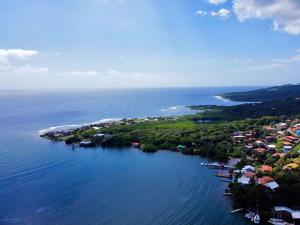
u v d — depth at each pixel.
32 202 104.06
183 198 107.38
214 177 129.88
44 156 166.50
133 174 134.75
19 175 132.62
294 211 92.56
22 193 112.00
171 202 104.00
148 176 131.75
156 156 168.38
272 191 100.81
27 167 144.75
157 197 108.31
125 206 100.94
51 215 94.56
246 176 122.38
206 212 96.38
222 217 93.06
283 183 106.31
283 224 88.19
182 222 90.06
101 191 114.12
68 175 133.25
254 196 96.44
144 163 153.50
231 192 110.31
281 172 117.12
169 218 92.50
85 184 121.69
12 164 149.50
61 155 169.38
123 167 146.25
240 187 106.31
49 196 109.31
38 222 90.12
